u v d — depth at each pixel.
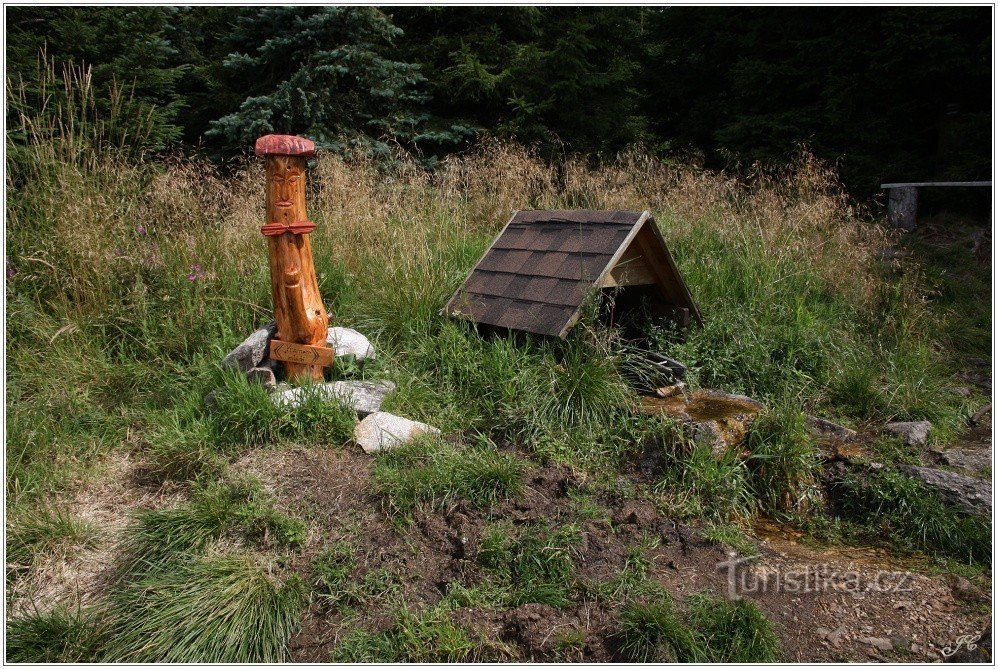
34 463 3.96
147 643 2.96
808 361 5.52
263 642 2.98
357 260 6.05
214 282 5.43
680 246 7.16
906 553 3.73
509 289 4.99
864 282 6.77
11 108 6.82
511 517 3.56
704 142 13.73
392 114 10.75
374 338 5.15
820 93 11.26
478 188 8.21
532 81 11.95
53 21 8.10
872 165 10.84
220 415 4.23
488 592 3.18
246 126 9.64
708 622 3.02
